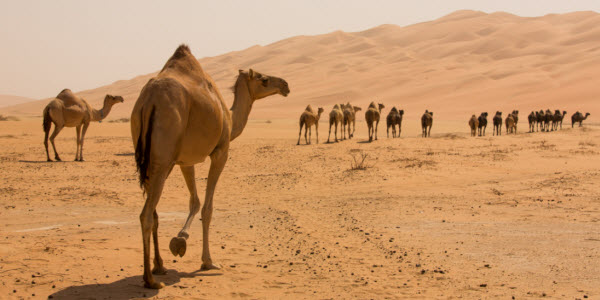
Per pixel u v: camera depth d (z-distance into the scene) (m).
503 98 96.56
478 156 23.80
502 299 5.99
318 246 8.82
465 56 147.62
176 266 7.46
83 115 23.09
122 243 8.84
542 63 122.56
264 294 6.18
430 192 15.14
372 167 20.47
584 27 161.12
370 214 11.90
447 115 86.56
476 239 9.19
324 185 17.17
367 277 6.94
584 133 38.31
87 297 5.86
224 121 7.25
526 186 15.77
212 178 7.36
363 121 65.62
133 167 21.53
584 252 8.14
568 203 12.70
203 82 6.86
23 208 12.53
